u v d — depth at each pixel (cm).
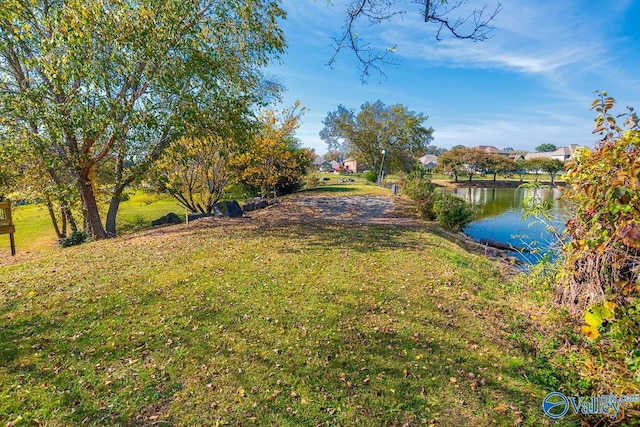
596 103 287
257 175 1703
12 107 765
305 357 330
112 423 246
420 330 387
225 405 266
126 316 408
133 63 796
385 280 547
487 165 4678
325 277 555
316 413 260
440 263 648
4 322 392
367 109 3825
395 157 3916
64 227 1425
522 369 319
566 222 378
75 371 302
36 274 564
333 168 8256
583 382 282
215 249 722
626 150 256
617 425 240
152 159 1049
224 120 1019
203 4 966
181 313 416
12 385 281
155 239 838
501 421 254
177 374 302
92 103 807
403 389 288
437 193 1335
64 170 1007
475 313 436
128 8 772
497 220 1596
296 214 1303
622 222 237
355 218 1226
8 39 804
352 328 389
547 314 386
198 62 932
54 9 725
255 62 1147
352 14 440
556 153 7275
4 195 1114
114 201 1140
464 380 301
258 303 449
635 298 249
